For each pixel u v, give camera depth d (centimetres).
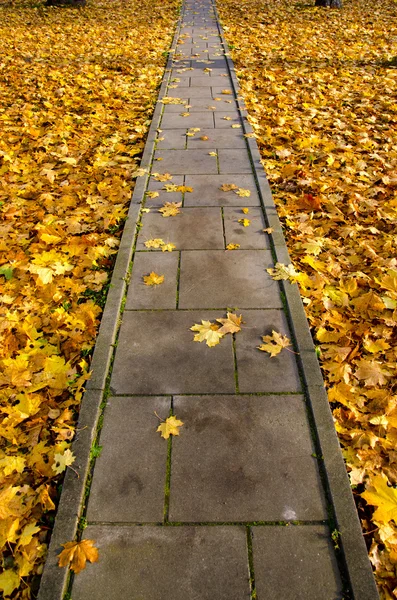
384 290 349
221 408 259
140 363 286
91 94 749
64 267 369
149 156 537
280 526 209
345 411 262
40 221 436
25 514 217
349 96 731
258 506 216
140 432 248
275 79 805
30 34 1175
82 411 256
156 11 1473
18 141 596
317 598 187
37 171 526
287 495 220
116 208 441
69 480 225
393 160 535
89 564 197
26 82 815
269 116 651
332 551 201
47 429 254
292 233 411
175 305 329
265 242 393
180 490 222
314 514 213
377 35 1113
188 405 261
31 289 351
